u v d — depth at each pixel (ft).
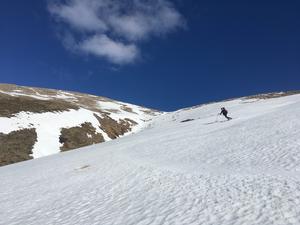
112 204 57.57
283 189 47.83
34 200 71.31
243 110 227.81
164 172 74.23
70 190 74.59
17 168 143.54
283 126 104.27
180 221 42.88
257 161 70.79
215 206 46.09
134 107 535.19
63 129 240.94
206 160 81.61
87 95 592.60
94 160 112.98
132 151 118.42
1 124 219.61
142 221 45.70
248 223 38.34
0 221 59.41
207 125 167.12
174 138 136.87
